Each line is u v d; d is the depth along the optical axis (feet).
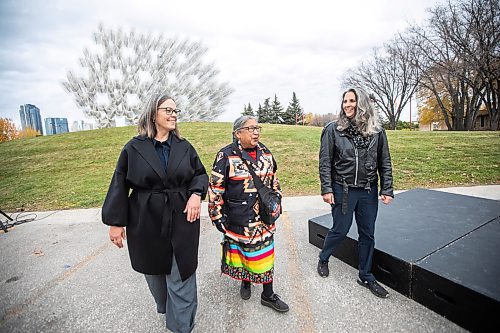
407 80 104.99
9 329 7.43
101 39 125.59
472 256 7.65
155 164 5.82
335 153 7.72
